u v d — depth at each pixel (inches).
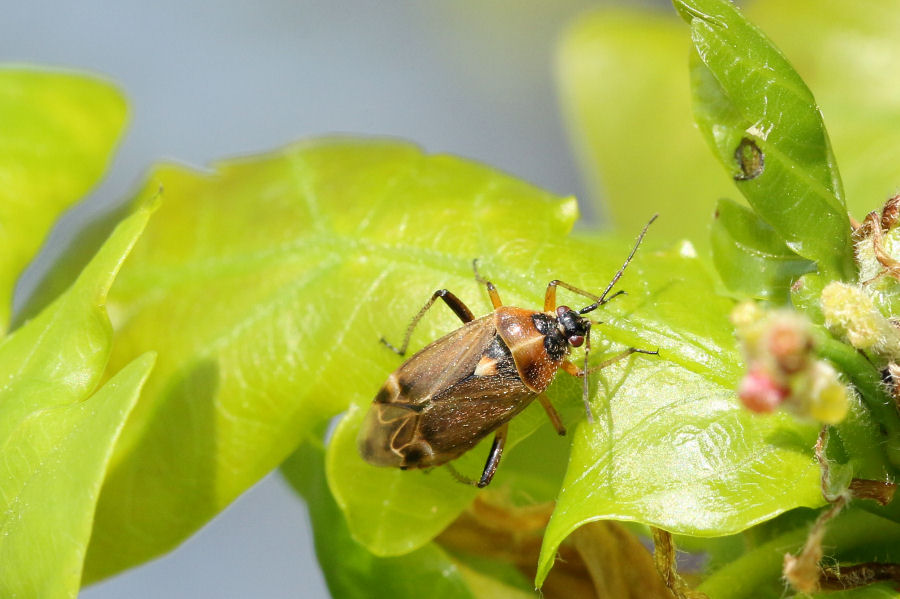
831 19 3.5
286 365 3.1
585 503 2.9
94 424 2.8
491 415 3.1
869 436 2.8
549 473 3.1
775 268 2.9
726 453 2.9
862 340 2.8
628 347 3.0
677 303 3.0
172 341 3.1
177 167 3.3
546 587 3.1
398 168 3.2
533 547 3.1
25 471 2.9
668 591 3.0
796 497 2.8
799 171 2.9
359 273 3.1
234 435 3.1
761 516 2.8
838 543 2.9
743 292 3.0
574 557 3.0
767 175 2.9
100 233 3.2
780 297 2.9
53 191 3.2
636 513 2.8
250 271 3.1
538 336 3.1
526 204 3.1
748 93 2.9
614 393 2.9
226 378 3.1
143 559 3.1
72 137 3.3
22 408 2.9
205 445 3.1
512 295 3.0
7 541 2.8
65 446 2.8
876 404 2.8
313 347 3.1
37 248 3.2
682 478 2.9
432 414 3.0
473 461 3.1
